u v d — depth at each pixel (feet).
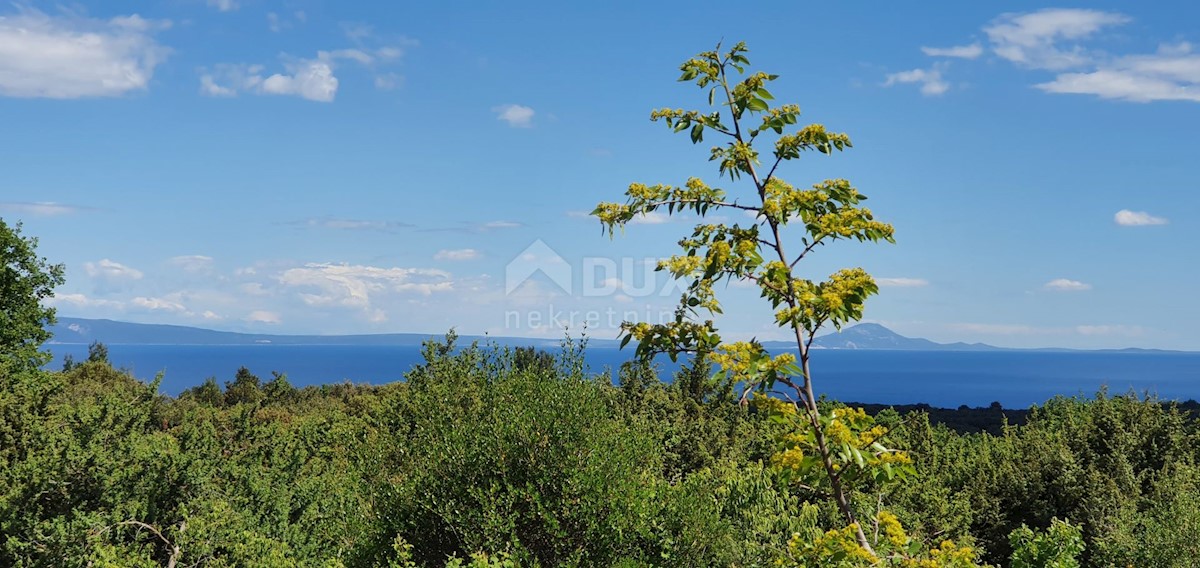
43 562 31.04
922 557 15.02
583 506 33.47
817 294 13.91
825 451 14.05
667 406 69.87
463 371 41.98
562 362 40.16
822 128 14.37
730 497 40.65
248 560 33.45
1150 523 45.62
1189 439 72.38
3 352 91.56
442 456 35.63
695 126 15.05
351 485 40.40
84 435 40.45
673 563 33.91
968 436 95.09
